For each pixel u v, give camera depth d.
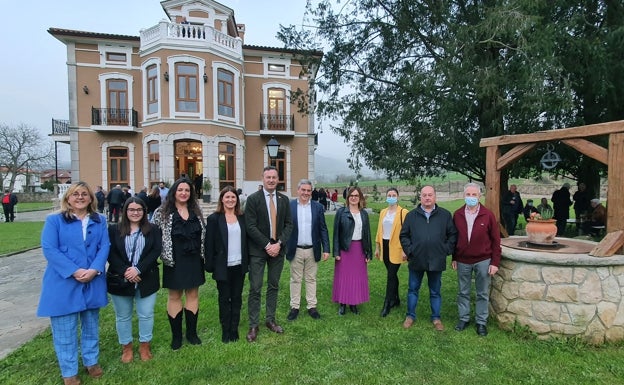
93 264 2.78
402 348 3.30
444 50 8.74
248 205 3.59
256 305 3.62
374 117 10.95
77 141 16.75
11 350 3.38
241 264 3.50
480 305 3.58
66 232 2.75
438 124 8.91
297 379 2.81
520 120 8.47
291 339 3.54
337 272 4.29
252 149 18.88
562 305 3.27
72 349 2.74
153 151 16.03
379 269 6.34
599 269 3.22
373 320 4.01
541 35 6.73
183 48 15.39
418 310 4.30
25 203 32.19
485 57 8.42
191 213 3.33
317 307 4.48
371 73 11.45
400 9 9.80
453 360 3.06
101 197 14.53
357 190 4.25
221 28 17.94
